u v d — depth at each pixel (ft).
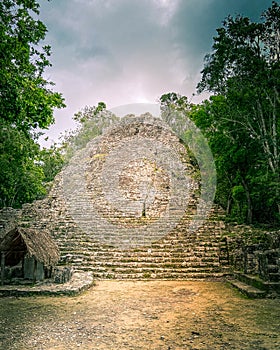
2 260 28.09
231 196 51.98
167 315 20.33
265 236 35.83
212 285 29.53
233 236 37.55
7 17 27.25
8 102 27.58
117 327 17.99
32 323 18.75
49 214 48.42
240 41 42.34
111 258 35.94
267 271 26.03
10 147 40.86
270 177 41.19
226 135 45.55
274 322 18.56
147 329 17.63
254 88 42.96
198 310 21.43
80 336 16.58
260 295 24.57
